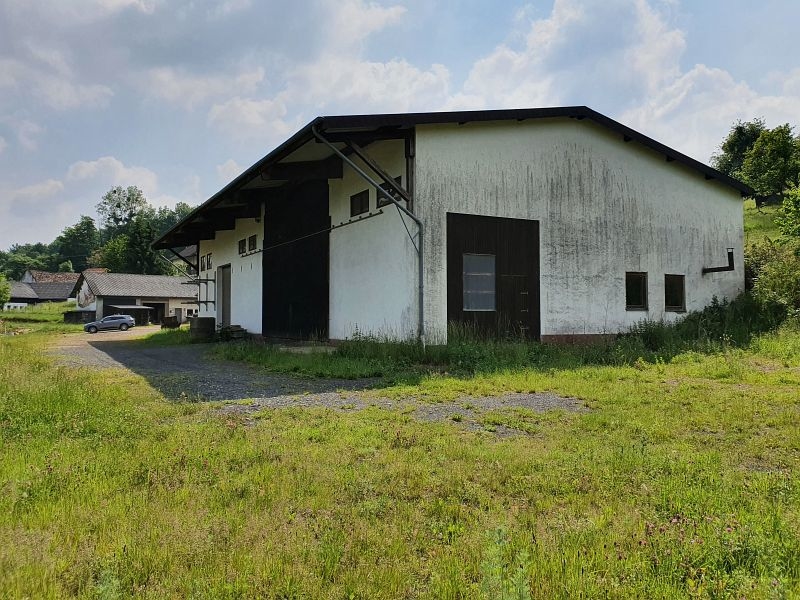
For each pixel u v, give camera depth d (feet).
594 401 21.48
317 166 43.70
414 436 15.55
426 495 11.19
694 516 9.84
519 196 40.50
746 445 15.20
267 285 58.75
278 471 12.37
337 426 16.87
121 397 22.09
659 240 48.06
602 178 45.01
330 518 9.93
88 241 353.72
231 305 71.72
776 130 114.62
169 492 11.00
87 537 8.96
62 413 18.21
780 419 17.89
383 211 39.09
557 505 10.69
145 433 15.90
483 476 12.29
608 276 44.83
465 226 37.88
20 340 69.15
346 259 43.65
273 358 36.19
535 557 8.26
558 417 18.66
